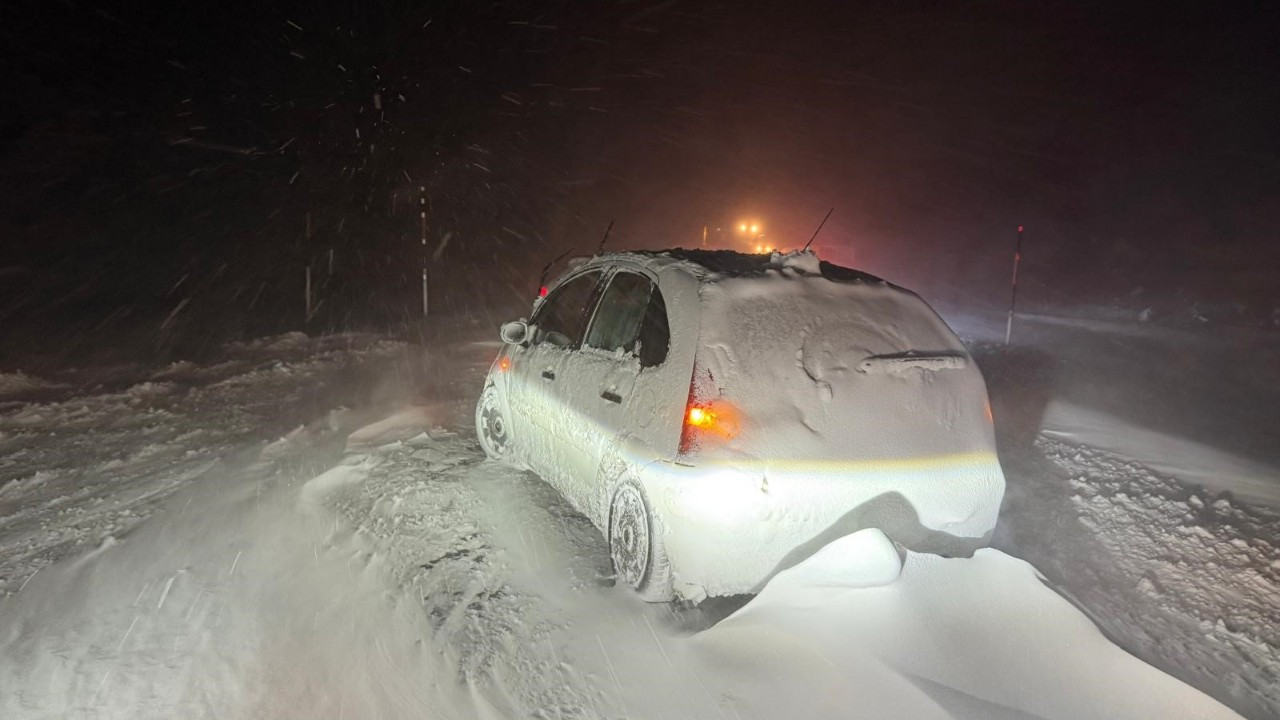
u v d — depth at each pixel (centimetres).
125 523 528
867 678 315
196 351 1291
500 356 643
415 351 1332
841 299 443
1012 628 337
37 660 356
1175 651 380
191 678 343
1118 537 516
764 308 422
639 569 412
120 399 912
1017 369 1191
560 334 579
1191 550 493
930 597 351
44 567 458
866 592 351
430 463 645
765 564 386
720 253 499
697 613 401
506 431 619
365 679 343
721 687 325
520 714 319
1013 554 490
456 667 353
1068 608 345
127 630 383
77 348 1295
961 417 429
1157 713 297
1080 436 779
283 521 524
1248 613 415
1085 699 304
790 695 314
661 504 394
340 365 1178
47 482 618
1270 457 711
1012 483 625
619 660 354
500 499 561
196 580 437
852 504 393
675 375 408
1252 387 1086
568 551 477
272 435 754
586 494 480
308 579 438
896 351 429
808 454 387
